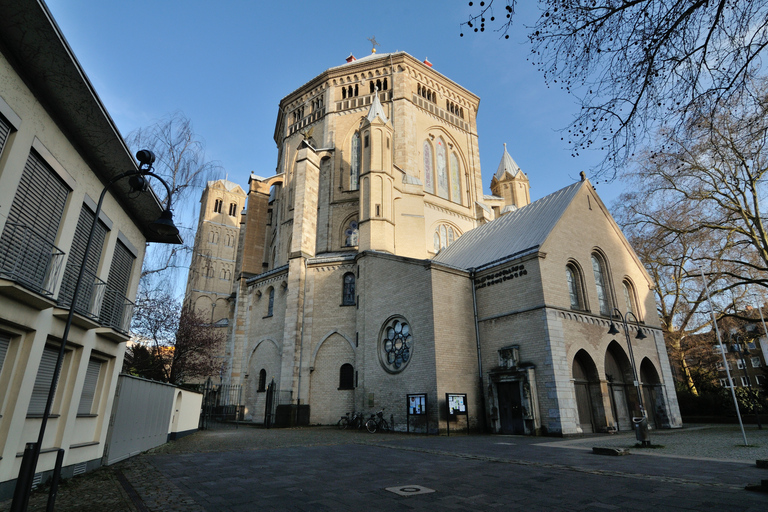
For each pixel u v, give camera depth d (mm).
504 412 22875
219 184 94250
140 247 15750
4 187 8109
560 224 25094
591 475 10250
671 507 7203
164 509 7629
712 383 37250
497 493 8508
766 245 26969
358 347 29031
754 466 11070
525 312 23094
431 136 44938
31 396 9727
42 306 9125
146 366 32156
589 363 23641
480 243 30562
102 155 11492
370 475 10602
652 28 7078
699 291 35469
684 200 30906
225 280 88250
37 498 8578
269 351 34156
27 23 7629
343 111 44188
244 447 16922
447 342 23688
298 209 34844
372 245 33250
